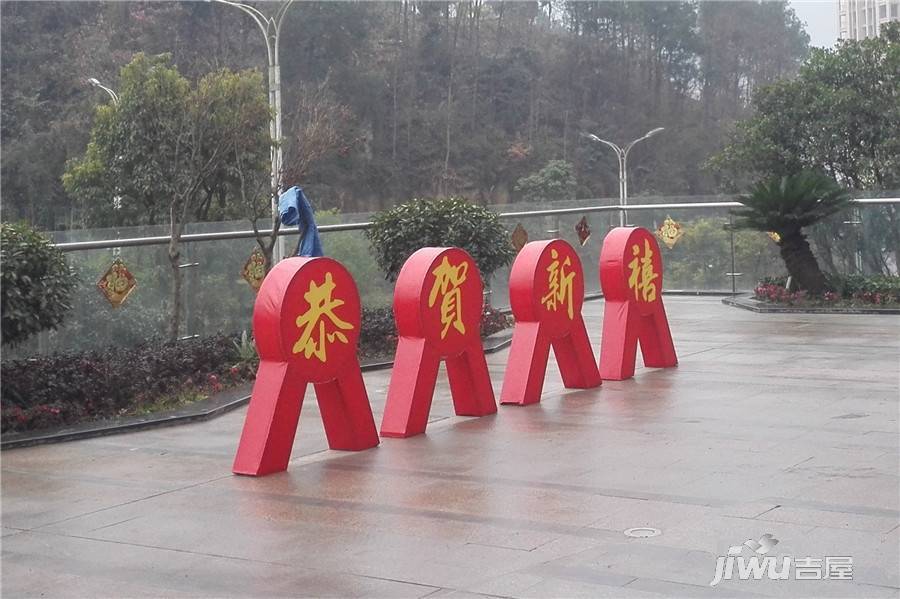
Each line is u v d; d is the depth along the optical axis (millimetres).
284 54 49438
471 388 11172
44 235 12500
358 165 51031
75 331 13977
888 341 16125
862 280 21781
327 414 9781
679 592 5840
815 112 28875
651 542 6711
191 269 15672
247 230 18672
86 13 47438
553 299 12188
